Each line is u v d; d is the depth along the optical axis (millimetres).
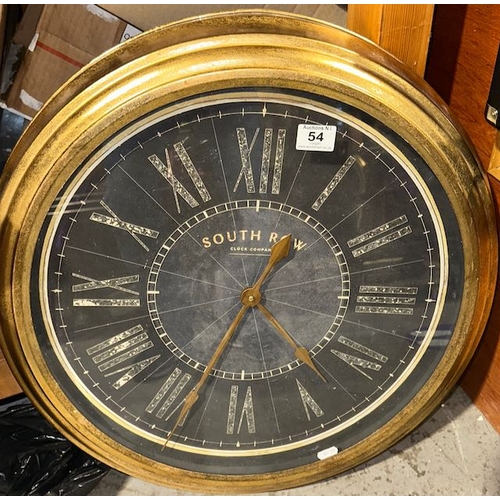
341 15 908
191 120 709
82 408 849
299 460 926
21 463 946
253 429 899
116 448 885
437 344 845
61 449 965
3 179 738
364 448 915
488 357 1008
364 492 966
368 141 730
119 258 775
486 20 875
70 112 703
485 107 883
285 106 708
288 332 838
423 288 813
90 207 742
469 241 775
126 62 707
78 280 778
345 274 804
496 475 977
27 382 825
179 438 899
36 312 778
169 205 752
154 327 819
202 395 871
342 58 701
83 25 922
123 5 919
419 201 764
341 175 749
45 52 928
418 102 729
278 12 727
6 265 746
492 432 1027
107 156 716
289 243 779
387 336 842
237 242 781
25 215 722
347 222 774
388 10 763
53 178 709
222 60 684
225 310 819
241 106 707
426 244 789
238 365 854
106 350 822
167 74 684
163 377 853
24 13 932
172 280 795
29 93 945
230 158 733
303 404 886
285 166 741
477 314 837
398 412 890
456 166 741
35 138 718
